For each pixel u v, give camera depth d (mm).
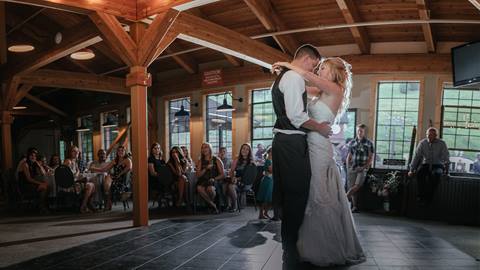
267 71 8852
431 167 6273
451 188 6121
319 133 2504
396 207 6816
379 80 7980
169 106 11516
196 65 10398
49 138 18359
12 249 3793
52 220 5898
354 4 6918
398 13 7035
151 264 2879
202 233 4098
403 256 2721
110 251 3414
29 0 4430
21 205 8094
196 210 6879
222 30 6277
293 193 2395
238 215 6242
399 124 7996
